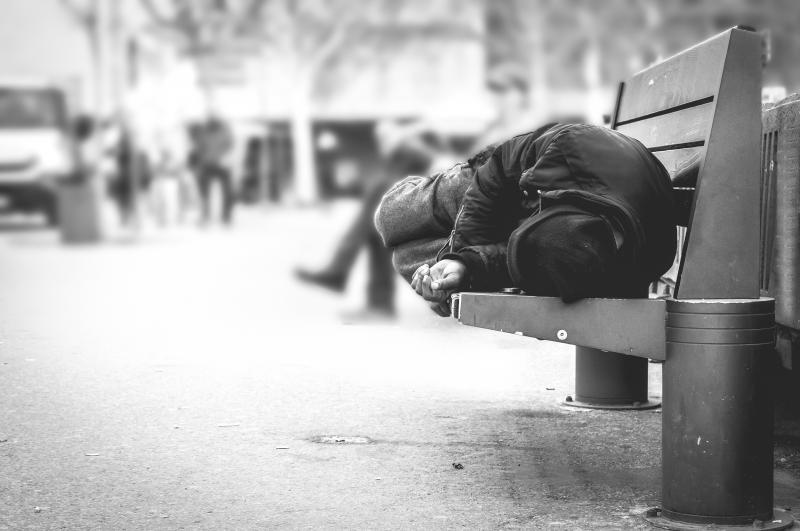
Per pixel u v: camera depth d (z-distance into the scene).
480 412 9.00
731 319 5.88
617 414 8.94
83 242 30.19
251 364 11.09
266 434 8.27
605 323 6.02
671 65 7.35
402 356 11.65
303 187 57.97
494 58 63.59
